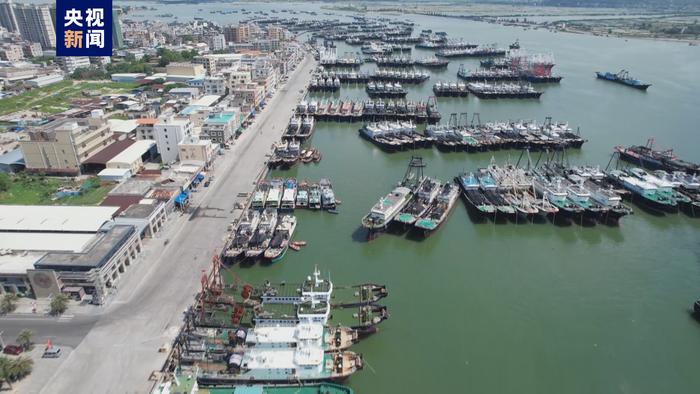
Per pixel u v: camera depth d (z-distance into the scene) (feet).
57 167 566.77
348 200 531.50
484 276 401.29
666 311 360.69
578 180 553.23
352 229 468.75
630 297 377.50
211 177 560.61
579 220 493.77
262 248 409.69
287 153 645.51
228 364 276.21
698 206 502.79
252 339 286.66
